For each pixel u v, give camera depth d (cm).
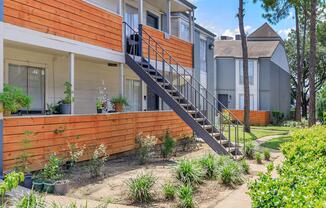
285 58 4412
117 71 1677
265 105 3769
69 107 1085
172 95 1342
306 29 4025
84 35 1173
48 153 948
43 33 1003
